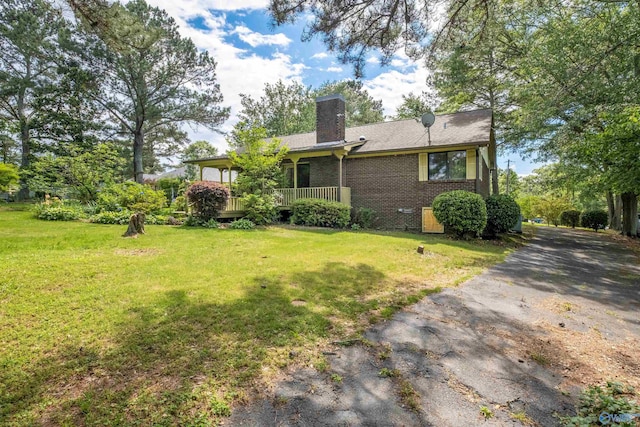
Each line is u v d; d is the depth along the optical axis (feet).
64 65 68.33
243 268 18.44
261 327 11.01
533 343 11.07
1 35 62.44
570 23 39.19
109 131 78.33
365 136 50.96
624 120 29.91
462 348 10.48
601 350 10.74
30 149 72.33
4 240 23.79
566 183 58.34
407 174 43.32
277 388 8.00
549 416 7.35
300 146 52.44
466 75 58.54
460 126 44.75
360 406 7.47
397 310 13.50
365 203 46.16
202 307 12.41
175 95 77.41
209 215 38.52
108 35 20.75
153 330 10.46
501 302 15.25
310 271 18.39
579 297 16.62
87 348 9.32
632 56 35.29
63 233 28.12
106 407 7.04
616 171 34.91
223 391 7.75
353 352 9.93
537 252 31.96
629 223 52.70
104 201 44.06
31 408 6.95
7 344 9.39
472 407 7.57
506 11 29.71
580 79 36.22
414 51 20.77
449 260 24.02
